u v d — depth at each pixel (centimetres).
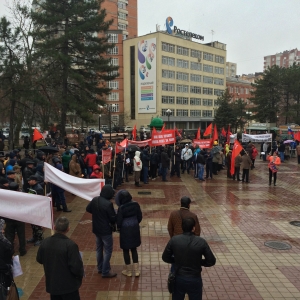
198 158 1767
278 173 2059
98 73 3083
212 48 7725
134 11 8612
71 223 977
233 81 9006
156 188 1541
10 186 695
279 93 5041
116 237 863
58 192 1091
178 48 6788
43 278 626
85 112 2767
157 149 1842
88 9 2894
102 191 627
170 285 423
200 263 422
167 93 6600
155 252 756
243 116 5972
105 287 588
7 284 437
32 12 2767
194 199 1316
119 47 6838
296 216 1071
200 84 7444
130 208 616
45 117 2833
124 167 1714
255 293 570
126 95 6875
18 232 725
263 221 1011
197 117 7338
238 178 1775
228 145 2292
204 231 909
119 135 3588
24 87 2442
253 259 718
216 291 575
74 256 412
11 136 2573
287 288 588
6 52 2495
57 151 1359
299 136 2577
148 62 6456
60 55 2608
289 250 772
